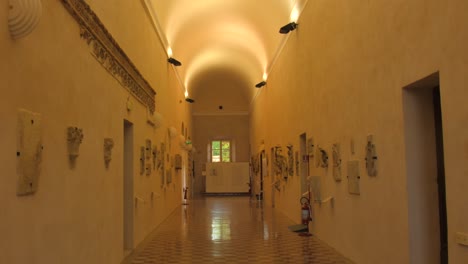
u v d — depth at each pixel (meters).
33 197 4.21
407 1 5.52
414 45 5.35
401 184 5.84
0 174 3.54
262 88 23.41
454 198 4.44
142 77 10.52
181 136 22.31
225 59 26.91
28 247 4.07
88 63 6.09
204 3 16.52
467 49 4.21
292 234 11.91
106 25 7.14
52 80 4.72
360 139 7.48
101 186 6.82
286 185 16.12
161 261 8.53
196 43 21.36
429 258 5.62
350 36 7.96
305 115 12.09
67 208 5.19
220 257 8.88
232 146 34.34
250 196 30.17
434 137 5.74
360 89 7.44
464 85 4.27
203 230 12.88
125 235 9.55
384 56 6.33
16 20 3.68
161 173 14.48
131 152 9.58
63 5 5.06
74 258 5.45
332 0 9.19
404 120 5.73
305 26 11.96
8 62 3.70
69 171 5.28
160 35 14.02
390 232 6.23
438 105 5.78
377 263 6.76
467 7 4.20
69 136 5.22
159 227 13.57
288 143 15.09
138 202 10.15
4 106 3.62
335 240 9.34
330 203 9.66
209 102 34.16
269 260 8.51
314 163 11.15
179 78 21.16
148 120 11.59
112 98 7.55
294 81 13.72
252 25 18.30
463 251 4.29
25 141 3.96
